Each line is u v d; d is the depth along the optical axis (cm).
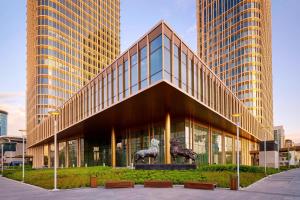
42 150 10719
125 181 2589
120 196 2055
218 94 5053
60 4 12206
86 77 13275
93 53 13925
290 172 5962
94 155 7269
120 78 4231
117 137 6369
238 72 12544
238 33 12750
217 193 2200
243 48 12494
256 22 12469
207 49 14175
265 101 12875
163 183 2575
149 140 5262
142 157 3775
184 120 4597
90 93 5400
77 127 6088
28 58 13338
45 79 11319
